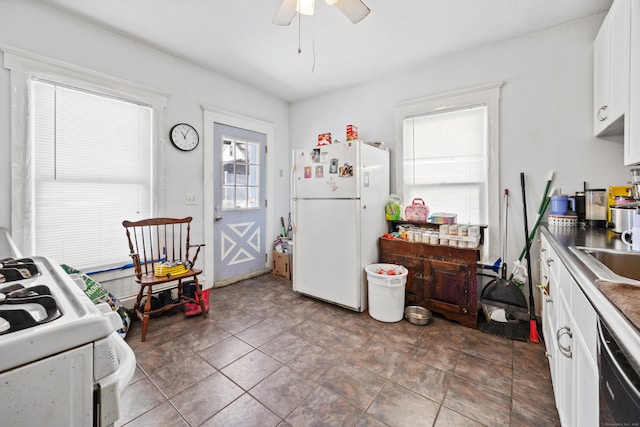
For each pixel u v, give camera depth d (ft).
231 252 11.31
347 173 8.45
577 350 3.21
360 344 6.75
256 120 11.92
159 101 8.91
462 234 7.97
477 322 7.73
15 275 2.64
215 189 10.65
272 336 7.11
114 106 8.09
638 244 4.12
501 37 8.03
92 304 1.90
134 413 4.58
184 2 6.63
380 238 9.38
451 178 9.26
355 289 8.44
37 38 6.68
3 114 6.36
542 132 7.77
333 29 7.65
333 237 8.83
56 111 7.11
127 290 8.38
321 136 9.37
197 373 5.62
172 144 9.32
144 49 8.53
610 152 7.02
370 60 9.32
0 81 6.28
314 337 7.07
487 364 5.92
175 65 9.30
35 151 6.84
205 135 10.19
